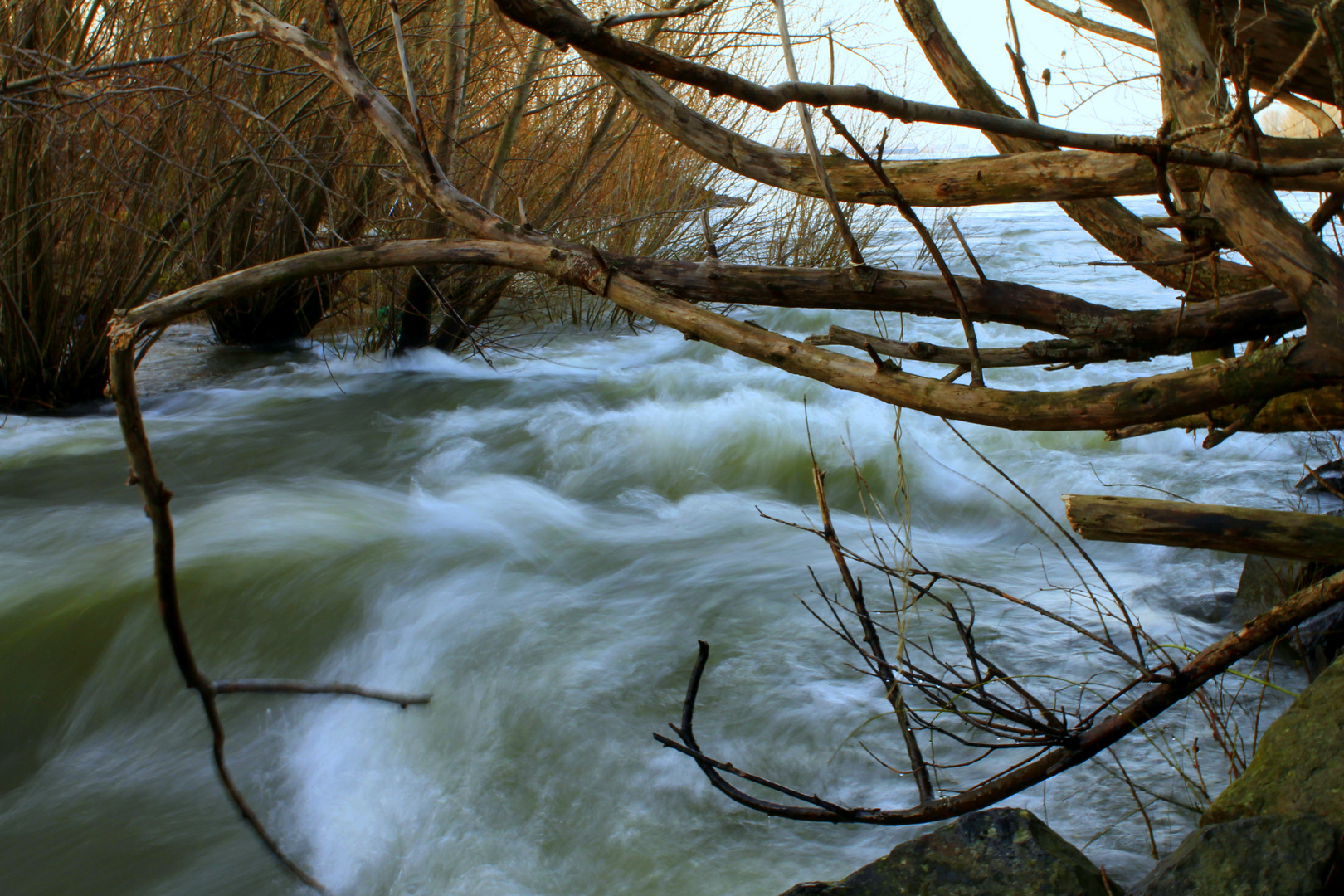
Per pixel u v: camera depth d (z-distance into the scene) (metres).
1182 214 1.77
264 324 9.34
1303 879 1.73
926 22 2.53
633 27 7.25
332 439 6.68
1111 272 11.55
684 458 5.92
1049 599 3.77
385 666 3.72
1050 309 1.97
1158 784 2.57
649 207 9.53
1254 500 4.45
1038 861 1.95
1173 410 1.65
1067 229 16.08
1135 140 1.56
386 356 8.71
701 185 9.56
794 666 3.39
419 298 8.27
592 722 3.14
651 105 2.30
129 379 1.79
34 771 3.42
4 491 5.67
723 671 3.41
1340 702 2.06
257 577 4.28
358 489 5.71
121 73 6.08
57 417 7.23
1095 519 1.87
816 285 2.06
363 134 7.36
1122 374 7.03
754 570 4.30
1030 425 1.69
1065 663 3.24
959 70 2.50
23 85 5.46
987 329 9.20
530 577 4.32
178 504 5.41
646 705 3.23
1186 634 3.33
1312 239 1.70
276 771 3.24
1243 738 2.70
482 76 7.30
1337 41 1.57
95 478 5.91
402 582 4.25
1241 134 1.69
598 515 5.32
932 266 11.62
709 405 6.71
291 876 2.78
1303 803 1.92
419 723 3.34
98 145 6.70
